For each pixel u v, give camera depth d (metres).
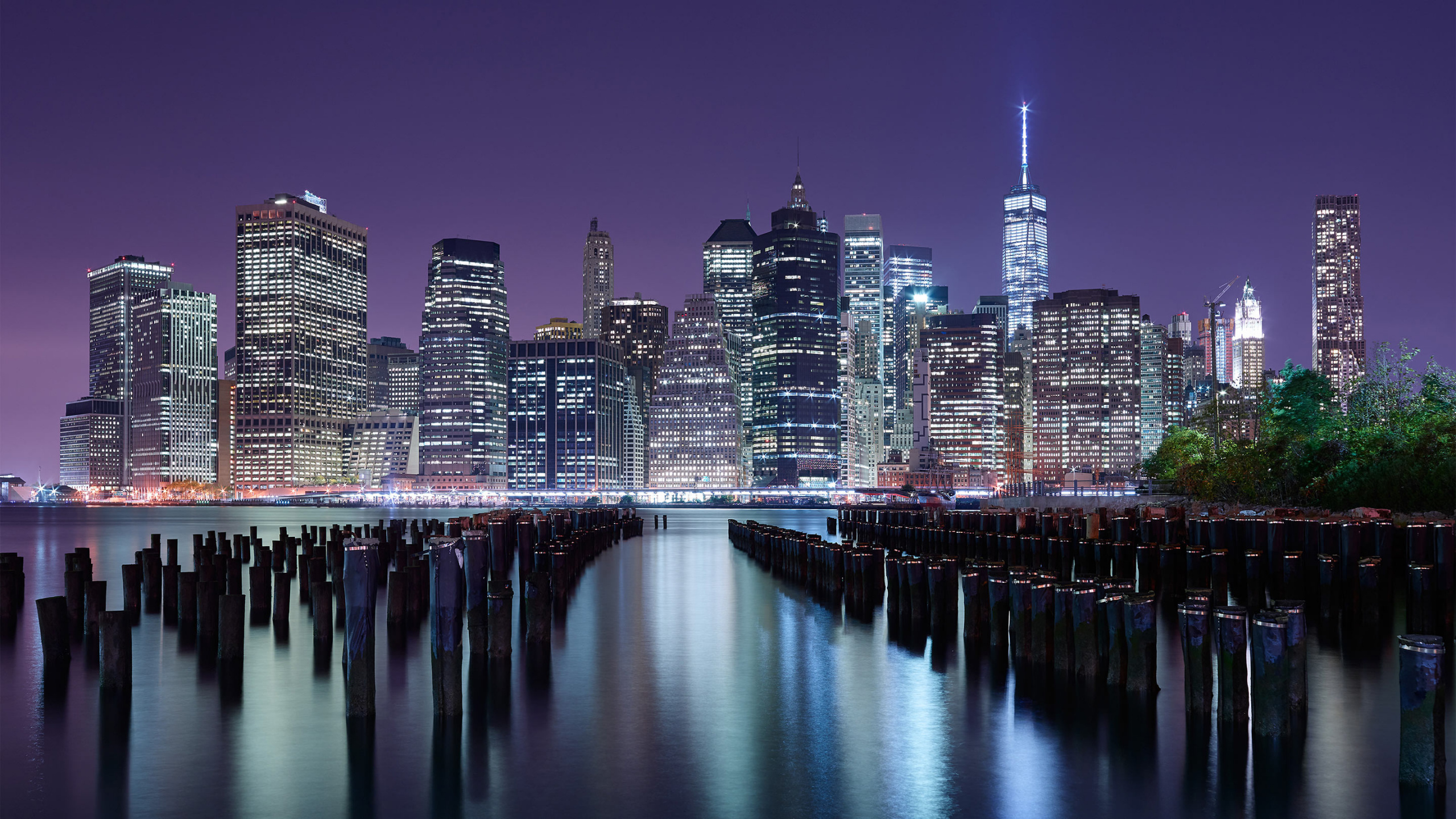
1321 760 19.11
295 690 27.00
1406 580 36.38
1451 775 18.11
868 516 98.94
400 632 35.84
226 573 45.25
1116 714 22.47
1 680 28.52
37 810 17.86
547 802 17.91
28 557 96.44
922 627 36.00
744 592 50.84
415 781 19.09
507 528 43.62
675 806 17.58
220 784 19.11
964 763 19.64
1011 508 136.12
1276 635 20.03
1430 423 72.75
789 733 22.14
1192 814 16.77
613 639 34.97
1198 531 43.72
